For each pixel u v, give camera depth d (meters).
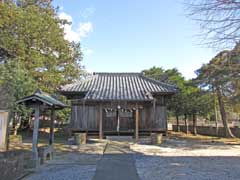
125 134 21.56
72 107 21.67
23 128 27.80
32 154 9.80
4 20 19.91
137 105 19.80
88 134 21.45
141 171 9.08
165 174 8.57
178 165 10.30
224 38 6.08
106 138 20.23
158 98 21.81
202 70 23.48
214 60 20.56
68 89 21.39
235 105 22.36
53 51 24.97
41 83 22.86
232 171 9.09
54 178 7.91
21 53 21.27
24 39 21.62
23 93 18.20
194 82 24.98
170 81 31.59
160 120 21.42
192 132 32.41
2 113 15.44
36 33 21.61
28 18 21.08
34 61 21.95
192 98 27.75
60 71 25.47
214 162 11.04
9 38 20.66
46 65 24.16
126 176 8.25
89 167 9.80
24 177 8.04
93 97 19.53
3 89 17.39
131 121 21.84
